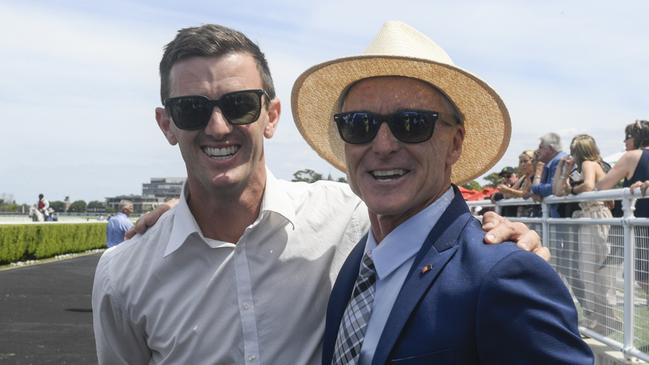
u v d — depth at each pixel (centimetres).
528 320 166
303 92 252
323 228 265
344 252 268
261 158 255
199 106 240
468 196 1112
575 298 556
